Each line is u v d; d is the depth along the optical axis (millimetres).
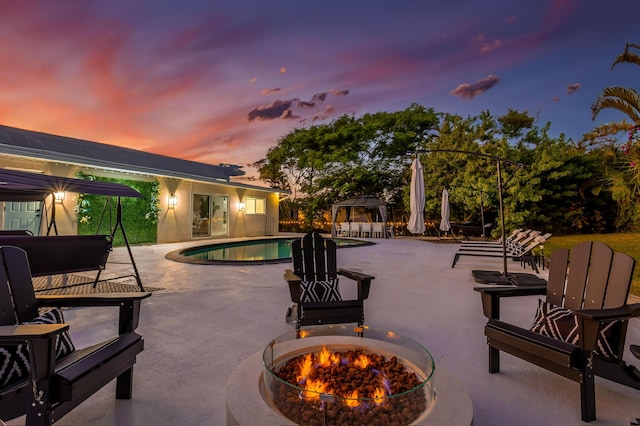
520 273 6012
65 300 2006
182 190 12531
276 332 3180
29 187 4039
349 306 2996
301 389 1491
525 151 13578
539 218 13070
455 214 16000
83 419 1819
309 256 3850
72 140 12297
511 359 2621
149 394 2084
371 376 1778
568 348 1938
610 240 10828
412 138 18594
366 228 16578
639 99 6945
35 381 1402
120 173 10500
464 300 4418
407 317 3676
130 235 10867
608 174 8297
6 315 1822
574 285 2508
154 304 4145
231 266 6984
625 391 2160
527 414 1900
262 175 22812
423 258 8625
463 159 14133
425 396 1594
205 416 1871
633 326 3354
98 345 1877
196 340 2969
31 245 3732
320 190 20469
